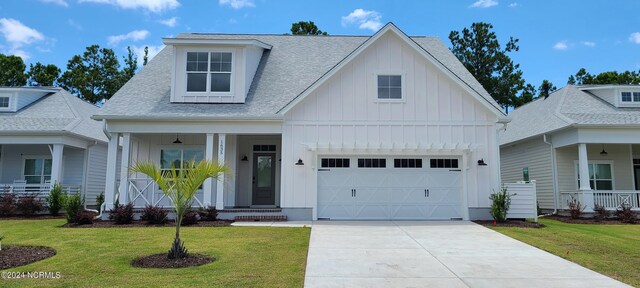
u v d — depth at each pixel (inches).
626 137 688.4
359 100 608.7
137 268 287.3
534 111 924.0
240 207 681.6
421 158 607.8
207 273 273.6
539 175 818.2
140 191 593.6
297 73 692.7
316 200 593.0
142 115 582.2
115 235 434.6
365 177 604.1
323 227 504.1
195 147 665.0
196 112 597.0
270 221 572.4
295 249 360.5
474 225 529.0
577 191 701.9
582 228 540.7
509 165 957.2
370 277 274.4
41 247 364.5
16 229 489.4
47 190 725.3
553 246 388.2
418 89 611.8
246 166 704.4
